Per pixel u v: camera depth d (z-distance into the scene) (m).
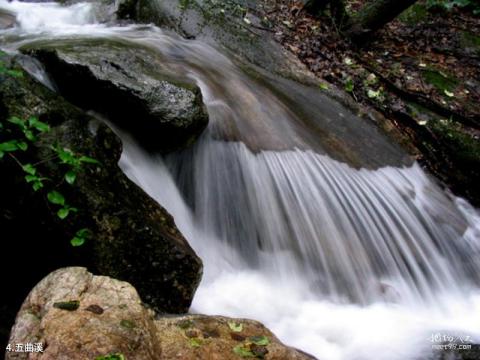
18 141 2.92
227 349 2.52
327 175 4.83
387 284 4.30
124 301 2.39
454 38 7.86
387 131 5.91
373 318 3.84
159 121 3.83
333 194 4.71
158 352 2.31
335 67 6.50
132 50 4.62
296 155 4.80
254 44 6.35
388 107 6.18
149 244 3.10
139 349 2.17
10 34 4.91
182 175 4.30
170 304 3.14
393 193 5.12
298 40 6.78
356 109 5.99
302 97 5.75
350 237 4.52
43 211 2.91
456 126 6.11
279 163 4.63
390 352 3.42
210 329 2.68
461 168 5.91
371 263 4.46
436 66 7.12
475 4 8.62
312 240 4.38
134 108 3.84
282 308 3.81
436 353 3.38
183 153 4.28
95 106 4.00
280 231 4.37
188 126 3.91
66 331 2.12
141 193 3.46
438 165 5.89
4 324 2.79
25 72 3.38
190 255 3.22
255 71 5.83
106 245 2.95
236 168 4.43
